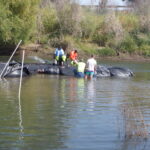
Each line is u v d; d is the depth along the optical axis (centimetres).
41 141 1326
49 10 5656
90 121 1584
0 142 1308
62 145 1291
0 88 2397
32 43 5297
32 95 2159
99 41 5472
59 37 5397
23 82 2725
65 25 5409
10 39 4759
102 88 2519
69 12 5434
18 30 4775
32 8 4941
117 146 1291
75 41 5372
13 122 1548
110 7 5819
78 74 3166
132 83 2839
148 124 1524
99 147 1279
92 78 3114
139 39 5469
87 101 2017
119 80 3023
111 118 1639
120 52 5306
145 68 4156
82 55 5103
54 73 3281
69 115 1683
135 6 6225
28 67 3256
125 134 1397
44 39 5341
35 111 1745
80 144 1304
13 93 2211
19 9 4834
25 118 1611
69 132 1427
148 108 1867
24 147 1267
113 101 2042
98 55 5178
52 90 2364
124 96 2214
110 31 5444
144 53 5303
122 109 1688
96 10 5738
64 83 2727
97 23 5550
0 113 1691
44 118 1622
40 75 3200
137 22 5741
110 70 3319
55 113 1716
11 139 1339
